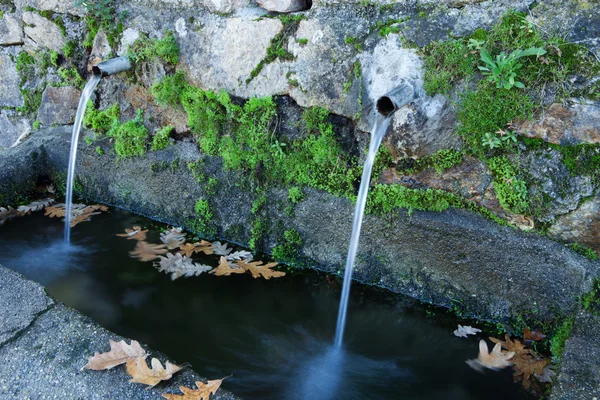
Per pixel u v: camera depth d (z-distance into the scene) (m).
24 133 3.58
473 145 2.00
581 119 1.81
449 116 2.00
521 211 2.00
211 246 2.76
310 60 2.30
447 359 2.05
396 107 1.81
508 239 2.01
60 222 3.07
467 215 2.11
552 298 1.99
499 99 1.90
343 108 2.28
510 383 1.91
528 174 1.95
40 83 3.37
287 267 2.62
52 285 2.49
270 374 1.98
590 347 1.72
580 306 1.88
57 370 1.64
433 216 2.15
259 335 2.20
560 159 1.88
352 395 1.89
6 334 1.79
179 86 2.69
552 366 1.92
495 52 1.90
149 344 2.11
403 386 1.94
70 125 3.34
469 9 1.95
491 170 2.02
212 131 2.67
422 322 2.24
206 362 2.02
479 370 1.98
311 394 1.89
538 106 1.86
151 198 2.99
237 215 2.71
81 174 3.19
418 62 2.01
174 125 2.85
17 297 1.96
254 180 2.59
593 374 1.61
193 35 2.60
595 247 1.92
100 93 3.04
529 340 2.06
